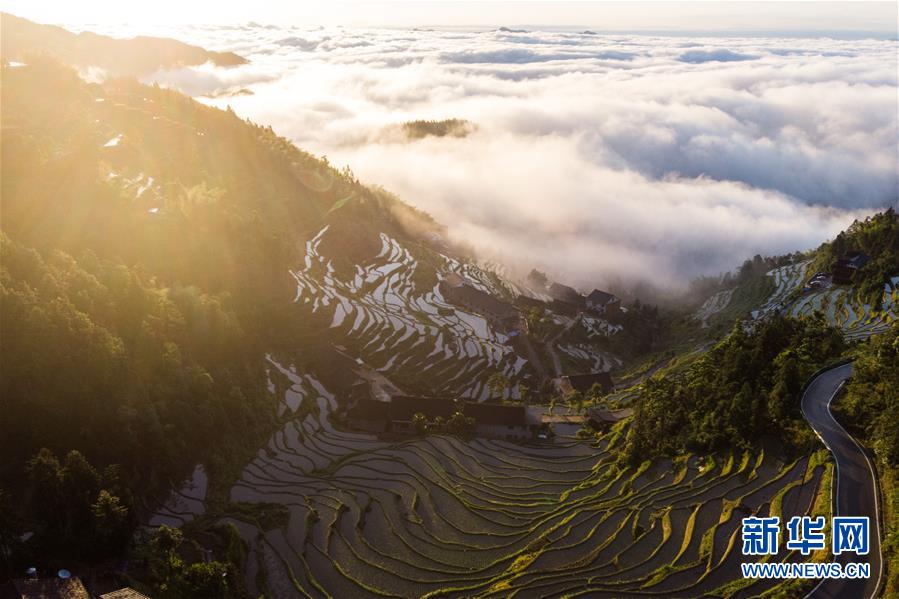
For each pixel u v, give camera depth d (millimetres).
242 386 92688
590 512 67938
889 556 51375
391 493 75875
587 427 97438
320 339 114938
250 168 168125
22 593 50312
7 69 159375
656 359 145625
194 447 77812
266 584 60531
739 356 85812
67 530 56844
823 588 49625
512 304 164625
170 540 61281
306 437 89438
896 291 132125
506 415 96125
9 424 64812
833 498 58781
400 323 127750
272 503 72750
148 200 120500
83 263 88938
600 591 53719
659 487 70062
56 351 69625
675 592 52469
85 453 66625
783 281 190375
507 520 70000
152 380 78188
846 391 76500
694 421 80312
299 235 152125
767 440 71812
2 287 70250
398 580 60719
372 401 95312
